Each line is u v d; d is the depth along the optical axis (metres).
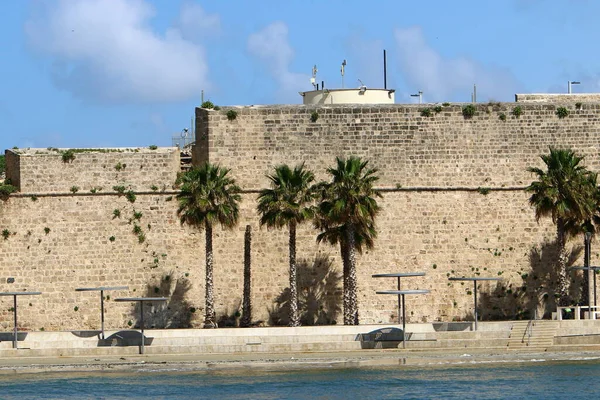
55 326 108.44
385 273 110.81
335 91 120.81
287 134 110.50
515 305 112.00
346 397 86.56
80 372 95.81
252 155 110.25
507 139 112.75
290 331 102.25
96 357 99.56
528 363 97.56
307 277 109.94
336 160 106.88
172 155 110.25
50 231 108.94
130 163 109.94
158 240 109.38
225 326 109.19
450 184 112.00
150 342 101.06
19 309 108.50
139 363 96.94
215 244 109.69
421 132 111.81
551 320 105.31
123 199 109.56
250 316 108.81
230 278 109.56
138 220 109.50
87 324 108.56
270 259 109.88
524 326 103.00
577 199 106.00
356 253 110.62
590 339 101.25
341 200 102.69
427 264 111.31
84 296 108.69
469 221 112.00
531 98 118.44
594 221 110.62
